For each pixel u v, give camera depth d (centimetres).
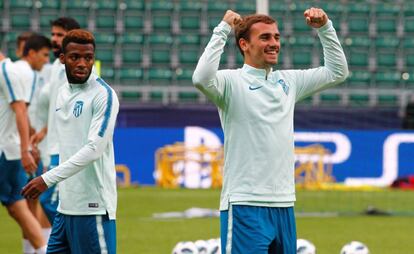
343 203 4738
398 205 4669
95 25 7169
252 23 1634
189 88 6738
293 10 7256
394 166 5766
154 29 7206
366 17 7294
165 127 5753
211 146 5766
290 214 1634
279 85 1652
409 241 3123
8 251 2809
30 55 2867
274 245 1630
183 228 3478
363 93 6862
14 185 2473
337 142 5784
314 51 7081
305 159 5725
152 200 4753
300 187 5747
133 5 7212
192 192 5291
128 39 7075
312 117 5803
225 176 1642
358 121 5816
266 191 1603
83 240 1695
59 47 2489
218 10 7275
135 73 6931
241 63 6956
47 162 2675
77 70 1684
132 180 5728
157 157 5728
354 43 7188
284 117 1638
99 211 1689
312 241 3102
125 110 5738
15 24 7069
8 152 2459
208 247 2336
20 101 2398
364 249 2450
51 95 2450
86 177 1683
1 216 3925
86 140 1689
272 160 1611
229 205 1617
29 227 2459
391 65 7181
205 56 1591
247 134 1614
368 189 5616
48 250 1747
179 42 7112
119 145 5716
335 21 7269
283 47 7075
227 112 1639
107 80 6906
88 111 1688
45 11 7138
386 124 5838
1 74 2411
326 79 1720
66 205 1700
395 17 7312
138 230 3397
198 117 5778
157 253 2758
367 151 5769
